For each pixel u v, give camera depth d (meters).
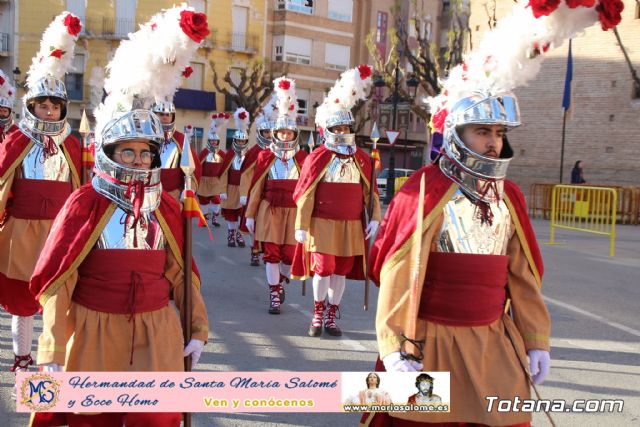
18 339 5.46
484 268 3.28
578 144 26.30
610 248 13.98
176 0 39.12
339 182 7.23
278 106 8.88
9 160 5.55
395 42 30.56
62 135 5.80
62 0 38.53
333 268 7.23
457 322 3.27
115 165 3.38
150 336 3.38
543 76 27.03
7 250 5.51
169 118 8.27
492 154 3.28
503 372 3.26
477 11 28.06
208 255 12.67
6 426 4.64
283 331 7.44
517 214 3.45
